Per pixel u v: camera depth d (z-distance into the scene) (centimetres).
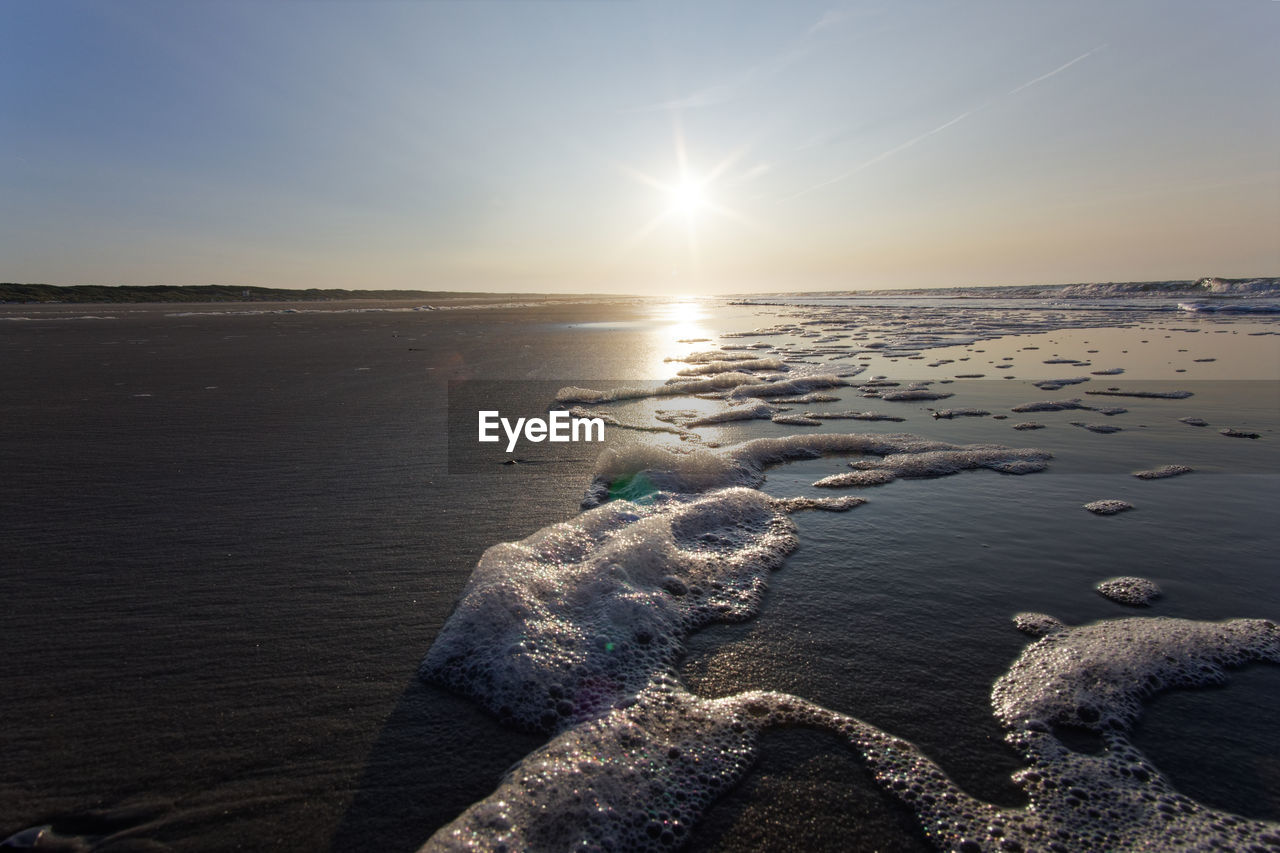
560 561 291
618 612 244
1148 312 1930
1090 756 178
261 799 162
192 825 154
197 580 277
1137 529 328
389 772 171
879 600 262
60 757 174
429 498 386
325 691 204
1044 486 399
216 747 179
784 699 202
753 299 6069
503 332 1708
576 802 161
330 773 171
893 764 176
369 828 154
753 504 365
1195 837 153
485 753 179
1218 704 198
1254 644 227
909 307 2914
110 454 474
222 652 224
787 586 276
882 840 153
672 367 998
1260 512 347
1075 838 153
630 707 197
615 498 391
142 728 186
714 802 164
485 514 360
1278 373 796
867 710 198
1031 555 301
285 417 607
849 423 586
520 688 203
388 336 1559
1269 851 148
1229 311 1855
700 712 196
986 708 198
